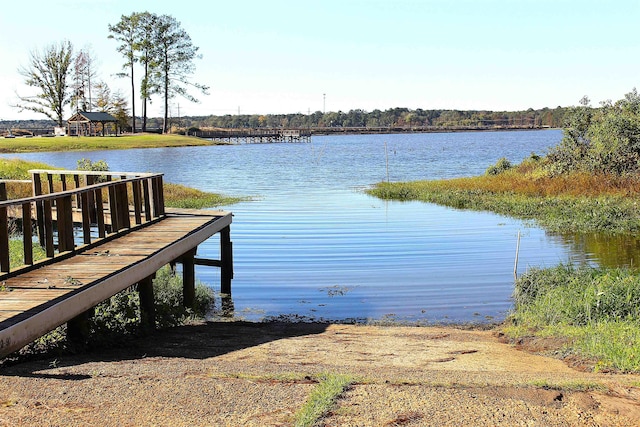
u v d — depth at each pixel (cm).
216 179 4022
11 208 1580
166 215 1331
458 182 3183
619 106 2962
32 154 6844
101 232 1026
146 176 1205
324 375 577
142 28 9819
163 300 1045
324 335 920
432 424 468
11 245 1349
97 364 632
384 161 6153
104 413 484
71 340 744
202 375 580
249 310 1112
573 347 786
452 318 1044
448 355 781
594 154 2852
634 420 482
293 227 1983
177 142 9431
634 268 1338
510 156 7006
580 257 1492
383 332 948
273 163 5806
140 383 552
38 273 812
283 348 809
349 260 1491
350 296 1187
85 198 969
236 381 559
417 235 1822
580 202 2291
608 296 961
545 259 1479
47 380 560
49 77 9400
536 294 1104
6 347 584
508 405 506
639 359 689
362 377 576
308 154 7612
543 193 2605
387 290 1227
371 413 485
